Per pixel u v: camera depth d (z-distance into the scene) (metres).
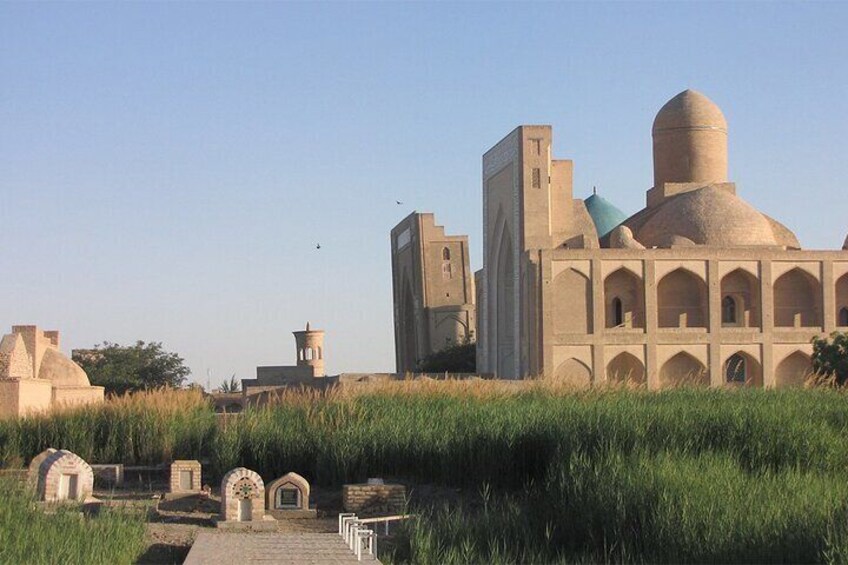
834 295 65.56
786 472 22.95
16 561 16.88
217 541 20.81
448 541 21.28
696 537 19.11
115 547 18.75
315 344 90.31
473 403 33.62
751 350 64.56
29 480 24.66
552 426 28.27
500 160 71.38
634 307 65.38
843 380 53.94
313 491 28.64
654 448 25.38
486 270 74.50
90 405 34.38
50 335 58.38
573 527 21.42
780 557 17.98
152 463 31.97
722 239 66.94
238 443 29.98
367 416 31.92
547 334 62.75
